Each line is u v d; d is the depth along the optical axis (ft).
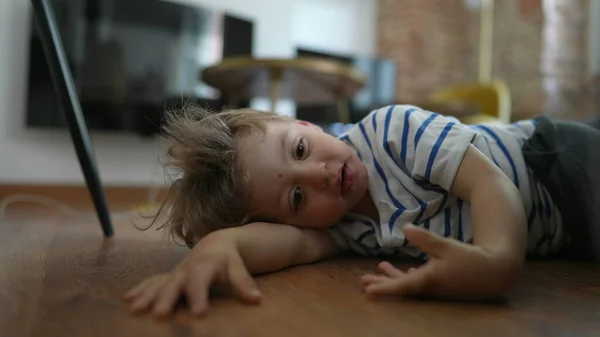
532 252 2.60
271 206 2.18
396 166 2.32
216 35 8.63
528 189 2.36
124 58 7.89
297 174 2.15
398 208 2.29
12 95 7.39
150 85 8.07
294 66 5.19
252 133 2.27
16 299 1.52
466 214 2.23
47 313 1.38
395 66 10.67
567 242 2.57
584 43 9.22
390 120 2.38
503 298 1.61
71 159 7.73
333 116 8.32
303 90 6.56
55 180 7.66
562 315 1.42
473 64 11.30
